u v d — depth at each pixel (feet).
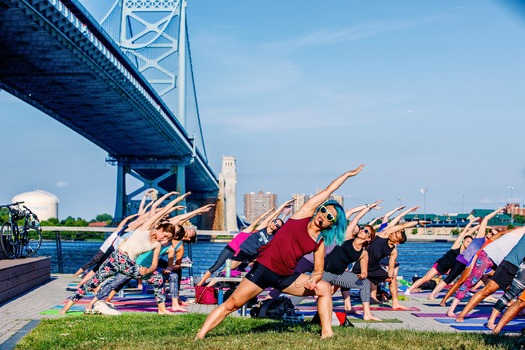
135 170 341.62
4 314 33.06
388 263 41.01
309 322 28.25
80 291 32.65
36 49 153.07
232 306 22.09
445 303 40.60
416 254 225.35
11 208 51.57
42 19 132.26
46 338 24.18
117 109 213.87
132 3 322.96
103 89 188.96
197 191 415.03
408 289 43.80
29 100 206.39
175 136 272.51
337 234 21.22
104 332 25.16
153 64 319.27
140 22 320.91
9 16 131.03
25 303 38.34
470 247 40.42
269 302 31.68
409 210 37.14
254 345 20.38
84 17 146.10
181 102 317.22
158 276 33.45
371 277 34.83
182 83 318.86
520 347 20.51
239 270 43.04
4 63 166.71
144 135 263.90
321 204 21.43
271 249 21.50
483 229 40.22
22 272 44.62
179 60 320.70
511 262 29.66
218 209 415.23
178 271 40.45
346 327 26.20
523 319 33.71
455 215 363.56
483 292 31.48
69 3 138.21
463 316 32.37
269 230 34.68
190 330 25.30
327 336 22.21
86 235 191.21
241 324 26.78
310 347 20.08
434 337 22.71
